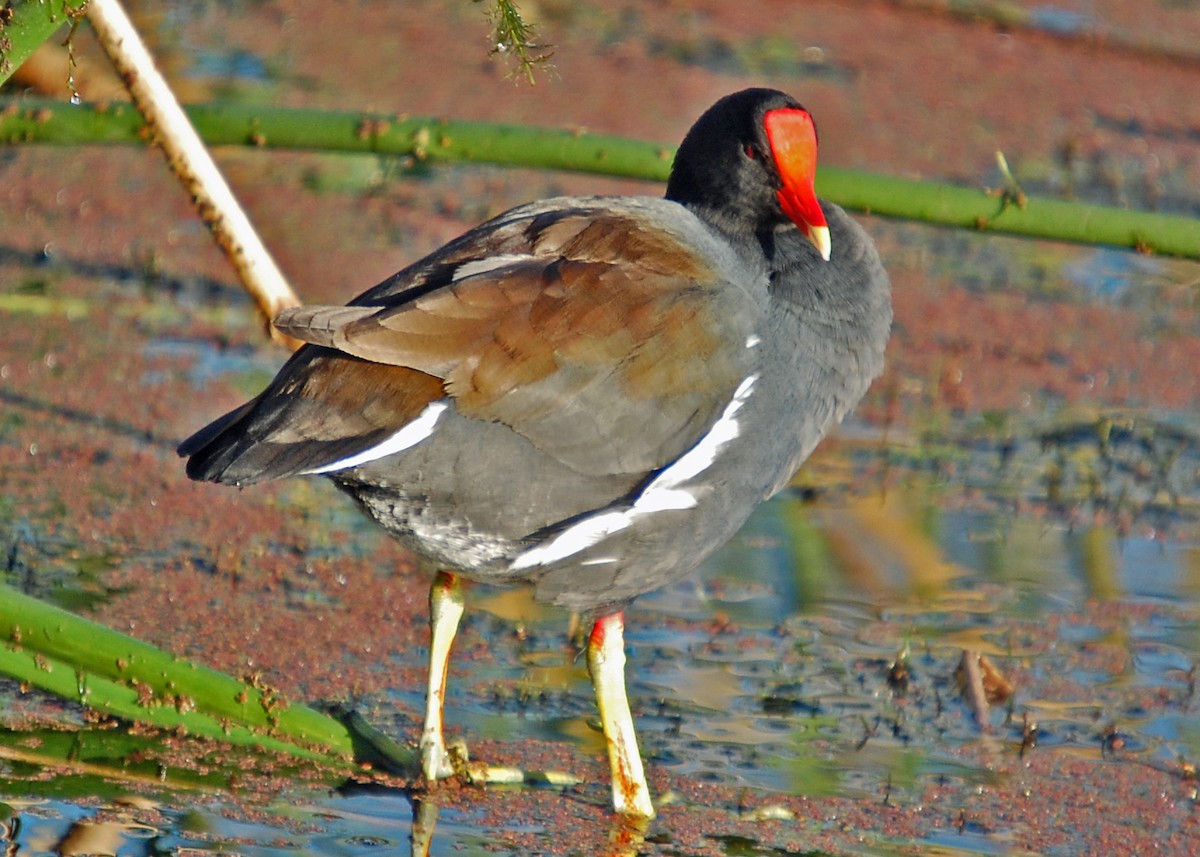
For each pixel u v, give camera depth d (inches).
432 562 342.3
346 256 609.6
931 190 417.7
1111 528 474.3
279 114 423.8
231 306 582.2
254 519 456.4
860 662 400.2
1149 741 368.2
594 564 337.7
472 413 314.2
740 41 834.8
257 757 344.8
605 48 807.1
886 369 564.7
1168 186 707.4
